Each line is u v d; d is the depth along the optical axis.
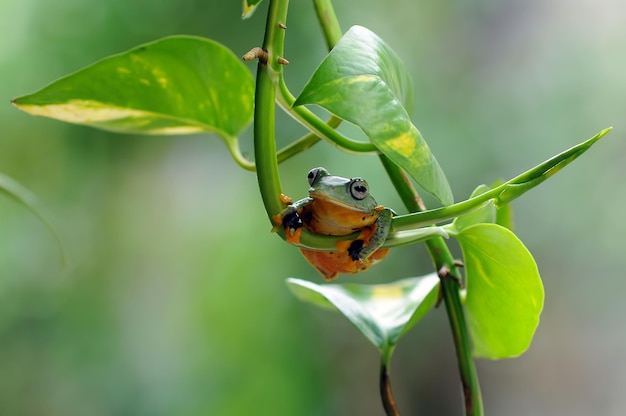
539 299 0.65
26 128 1.86
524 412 2.02
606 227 1.79
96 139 1.95
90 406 1.95
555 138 1.82
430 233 0.63
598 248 1.81
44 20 1.78
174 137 2.01
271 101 0.61
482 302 0.66
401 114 0.59
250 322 2.05
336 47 0.59
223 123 0.70
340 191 0.62
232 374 2.04
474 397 0.65
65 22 1.77
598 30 1.89
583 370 1.97
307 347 2.02
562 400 2.00
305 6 1.70
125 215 2.08
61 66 1.77
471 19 1.92
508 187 0.61
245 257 2.08
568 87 1.85
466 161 1.80
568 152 0.60
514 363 2.03
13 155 1.88
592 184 1.80
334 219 0.62
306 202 0.62
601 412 1.97
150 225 2.12
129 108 0.69
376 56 0.60
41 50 1.78
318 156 1.75
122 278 2.09
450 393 1.93
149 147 2.02
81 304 2.01
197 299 2.13
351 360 2.02
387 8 1.85
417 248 1.79
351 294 0.72
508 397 2.04
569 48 1.89
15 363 1.91
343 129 1.67
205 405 2.02
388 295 0.73
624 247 1.78
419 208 0.66
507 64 1.93
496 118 1.87
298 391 2.00
